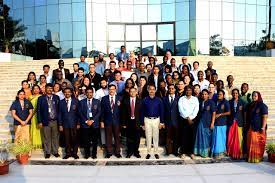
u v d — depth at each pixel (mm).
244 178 7730
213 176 7895
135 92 9531
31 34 31000
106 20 29781
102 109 9656
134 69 13305
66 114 9508
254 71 18734
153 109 9461
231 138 9375
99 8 29594
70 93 9633
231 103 9523
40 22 30594
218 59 20594
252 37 31453
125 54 15656
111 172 8258
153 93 9531
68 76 12211
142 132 10727
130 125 9539
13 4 31859
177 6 30094
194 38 29688
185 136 9516
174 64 12281
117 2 30000
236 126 9352
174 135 9734
